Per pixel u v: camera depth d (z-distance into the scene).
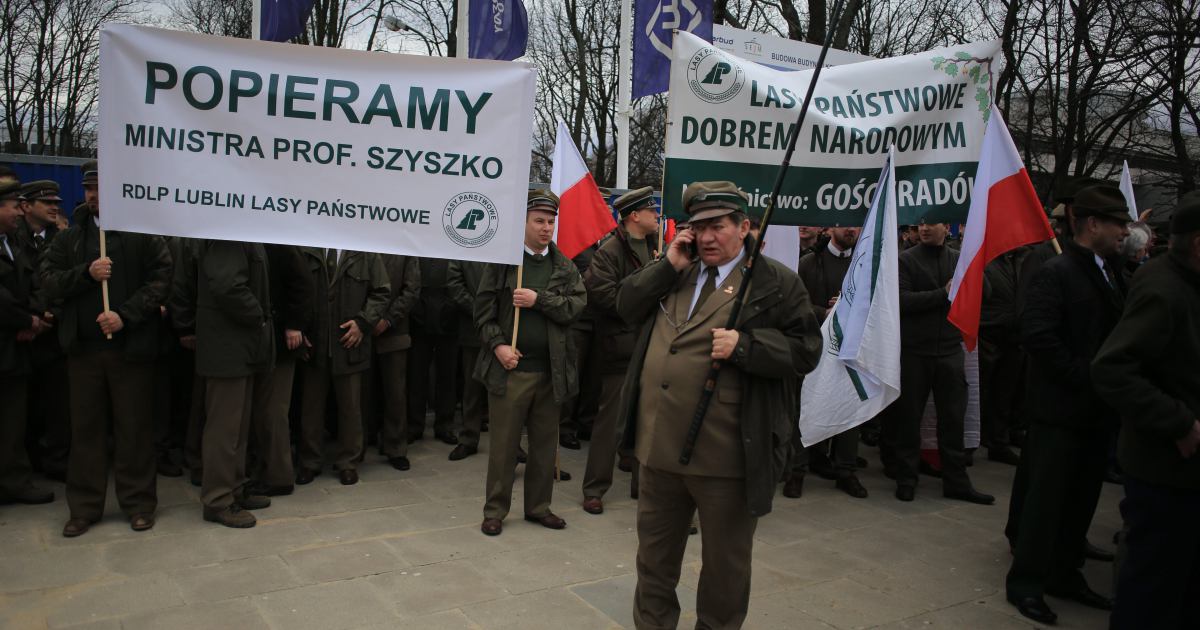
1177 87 14.24
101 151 4.05
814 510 5.29
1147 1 13.86
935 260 5.59
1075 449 3.64
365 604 3.55
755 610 3.69
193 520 4.56
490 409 4.59
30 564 3.87
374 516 4.77
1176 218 2.83
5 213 4.52
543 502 4.71
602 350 5.05
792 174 4.59
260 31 6.59
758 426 2.80
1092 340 3.55
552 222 4.62
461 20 7.48
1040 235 4.48
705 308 2.91
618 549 4.37
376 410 6.58
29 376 4.80
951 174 4.63
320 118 4.22
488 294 4.58
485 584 3.82
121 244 4.25
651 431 2.95
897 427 5.61
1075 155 16.81
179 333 5.25
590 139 29.72
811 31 13.16
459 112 4.30
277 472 5.09
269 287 4.84
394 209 4.30
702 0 7.05
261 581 3.75
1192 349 2.80
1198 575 3.03
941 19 17.11
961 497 5.59
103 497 4.40
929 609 3.77
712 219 2.83
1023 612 3.73
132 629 3.24
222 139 4.15
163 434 5.46
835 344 4.55
